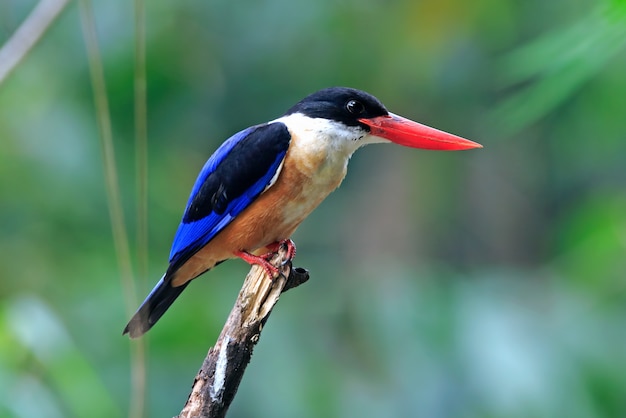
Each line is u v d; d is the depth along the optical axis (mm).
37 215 11656
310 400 9062
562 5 12656
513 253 15328
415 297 9367
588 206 12359
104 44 11477
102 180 11453
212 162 7441
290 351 9422
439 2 12680
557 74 6285
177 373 9672
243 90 12727
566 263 11750
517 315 9203
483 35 13109
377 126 7594
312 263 13766
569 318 9367
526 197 15344
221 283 11219
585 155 14516
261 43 12594
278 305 10312
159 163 11953
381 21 12938
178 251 7539
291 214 7359
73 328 10750
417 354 8930
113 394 9992
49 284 11469
